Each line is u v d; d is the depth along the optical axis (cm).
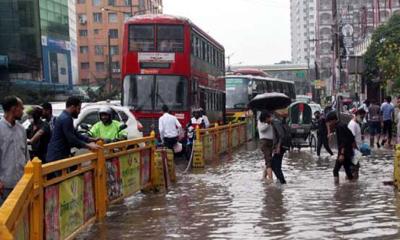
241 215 1012
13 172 777
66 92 6888
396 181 1312
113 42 9800
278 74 8081
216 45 3081
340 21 5153
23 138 798
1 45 6519
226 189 1358
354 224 918
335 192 1269
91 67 9806
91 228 908
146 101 2278
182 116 2262
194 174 1708
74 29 8825
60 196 746
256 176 1625
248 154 2417
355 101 4322
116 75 9625
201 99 2556
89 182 911
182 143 2205
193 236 849
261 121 1533
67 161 769
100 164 971
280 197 1212
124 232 879
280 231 873
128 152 1166
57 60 7588
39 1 7088
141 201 1187
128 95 2289
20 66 6431
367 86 4347
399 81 2833
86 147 951
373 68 3909
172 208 1095
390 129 2470
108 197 1039
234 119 3478
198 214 1030
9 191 778
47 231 686
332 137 2847
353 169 1484
